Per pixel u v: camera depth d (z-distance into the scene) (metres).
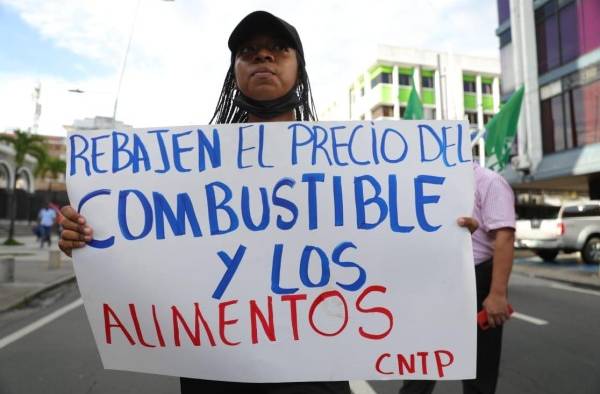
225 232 1.73
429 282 1.68
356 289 1.67
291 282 1.68
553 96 17.91
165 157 1.81
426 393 2.79
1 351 4.57
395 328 1.66
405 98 43.00
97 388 3.59
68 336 5.16
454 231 1.72
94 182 1.81
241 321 1.67
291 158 1.78
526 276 10.60
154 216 1.76
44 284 8.68
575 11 16.84
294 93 1.82
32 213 35.62
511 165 19.64
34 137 22.22
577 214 12.37
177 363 1.67
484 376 2.47
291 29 1.75
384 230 1.72
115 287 1.73
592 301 7.26
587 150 16.05
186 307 1.69
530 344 4.77
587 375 3.83
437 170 1.77
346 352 1.64
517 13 19.55
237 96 1.86
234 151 1.79
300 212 1.73
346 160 1.78
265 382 1.63
